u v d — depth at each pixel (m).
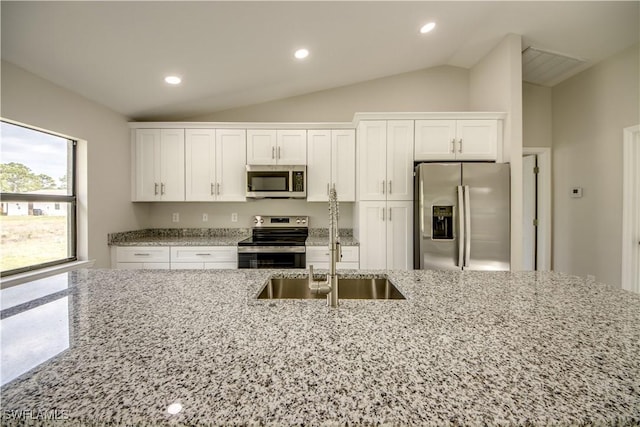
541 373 0.58
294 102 3.43
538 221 3.70
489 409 0.48
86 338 0.72
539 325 0.81
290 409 0.48
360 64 2.96
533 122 3.59
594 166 3.05
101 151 2.71
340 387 0.54
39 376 0.56
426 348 0.67
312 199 3.09
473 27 2.58
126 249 2.86
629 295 1.08
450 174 2.54
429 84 3.43
